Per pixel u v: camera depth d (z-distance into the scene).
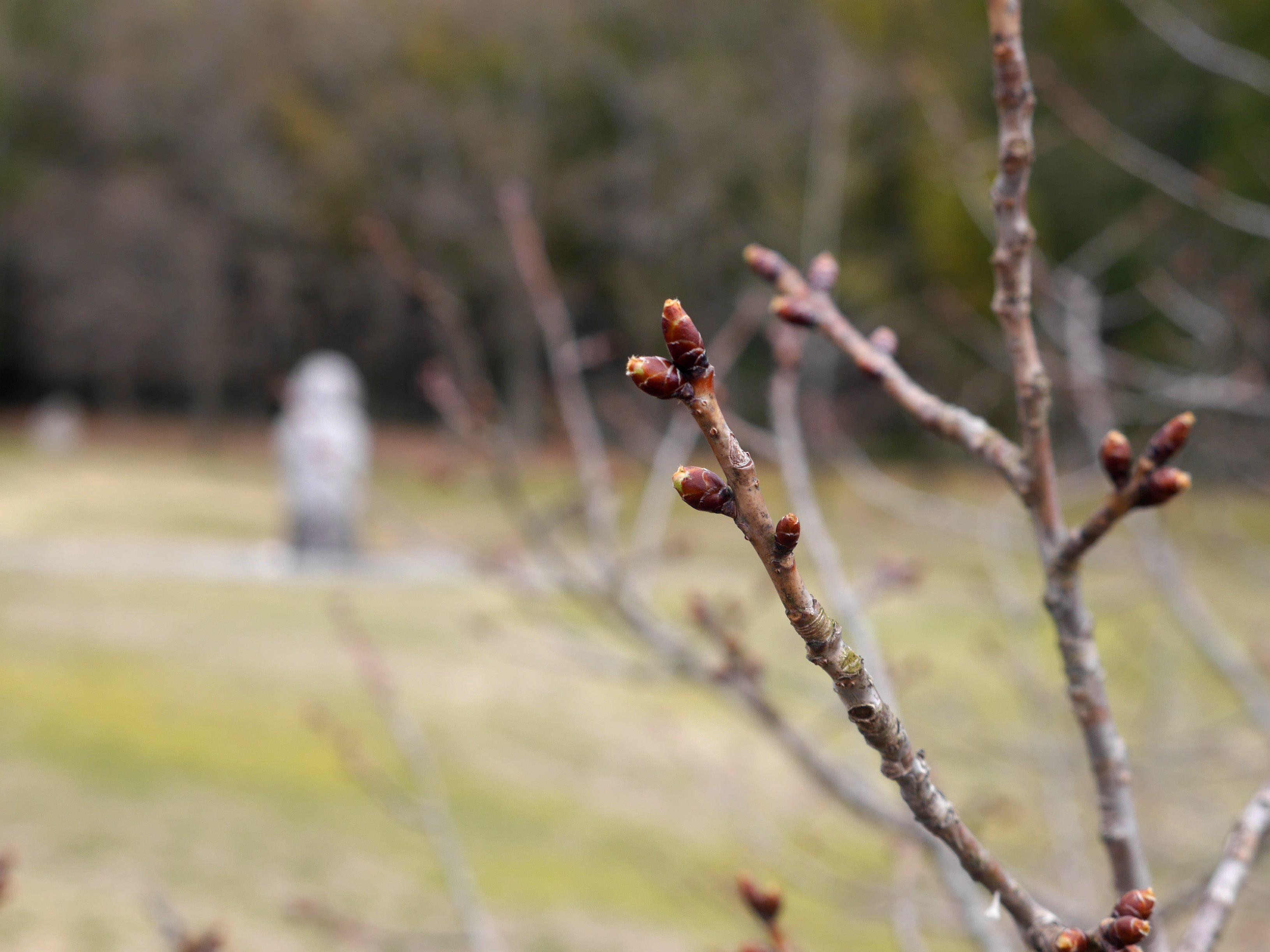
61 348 38.38
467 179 32.41
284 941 5.90
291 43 35.25
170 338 37.00
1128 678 5.39
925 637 7.61
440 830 3.24
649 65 30.20
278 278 35.22
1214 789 4.48
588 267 30.59
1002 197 1.38
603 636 7.02
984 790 4.61
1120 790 1.37
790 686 3.26
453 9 33.16
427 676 11.01
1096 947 0.92
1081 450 5.02
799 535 0.78
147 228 36.22
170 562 16.67
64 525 19.34
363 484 3.38
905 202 17.19
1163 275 5.37
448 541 3.29
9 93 37.62
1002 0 1.34
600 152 31.00
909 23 13.62
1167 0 10.98
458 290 32.34
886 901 3.91
